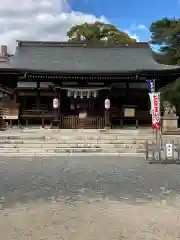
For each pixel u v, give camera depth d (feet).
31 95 92.89
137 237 19.67
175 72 86.53
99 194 29.89
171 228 21.25
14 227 21.45
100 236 19.83
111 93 93.30
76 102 92.48
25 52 107.86
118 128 85.76
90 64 99.45
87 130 79.15
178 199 28.25
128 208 25.62
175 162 46.91
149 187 32.58
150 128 85.15
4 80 92.22
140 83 93.40
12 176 37.78
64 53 108.47
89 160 49.42
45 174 38.96
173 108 78.23
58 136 65.87
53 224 22.00
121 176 37.83
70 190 31.37
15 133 71.20
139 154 55.06
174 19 113.39
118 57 105.81
